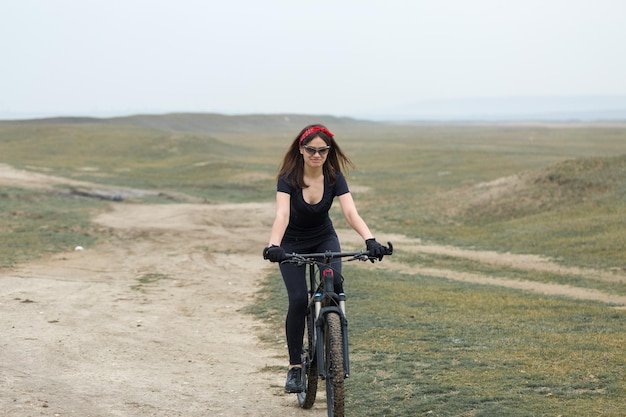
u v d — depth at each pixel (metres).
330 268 5.21
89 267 19.20
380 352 8.71
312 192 5.50
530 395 6.42
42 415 5.77
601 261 20.58
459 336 9.75
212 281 16.83
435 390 6.68
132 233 26.47
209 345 9.78
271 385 7.26
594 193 29.14
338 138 115.69
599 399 6.25
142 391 6.82
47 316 11.72
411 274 18.14
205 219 30.88
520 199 30.53
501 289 15.80
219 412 6.12
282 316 11.97
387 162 59.53
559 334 9.94
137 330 10.78
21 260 19.89
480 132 148.00
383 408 6.21
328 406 5.16
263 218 31.59
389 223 29.89
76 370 7.79
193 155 67.06
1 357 8.29
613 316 11.98
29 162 62.03
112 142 80.69
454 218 30.20
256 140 109.00
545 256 22.03
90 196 39.47
